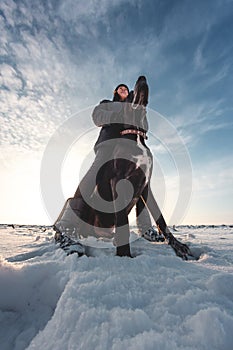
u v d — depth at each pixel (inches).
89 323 38.9
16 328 51.8
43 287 59.4
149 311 43.0
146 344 32.6
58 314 42.7
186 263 70.9
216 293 48.4
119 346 33.1
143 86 81.1
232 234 219.1
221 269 69.7
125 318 38.7
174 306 43.5
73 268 62.4
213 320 36.4
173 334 35.6
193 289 49.3
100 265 65.2
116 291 49.2
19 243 141.9
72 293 47.4
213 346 33.6
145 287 51.8
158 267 65.1
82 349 34.3
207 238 172.1
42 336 39.6
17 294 57.7
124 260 68.2
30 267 62.5
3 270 59.9
